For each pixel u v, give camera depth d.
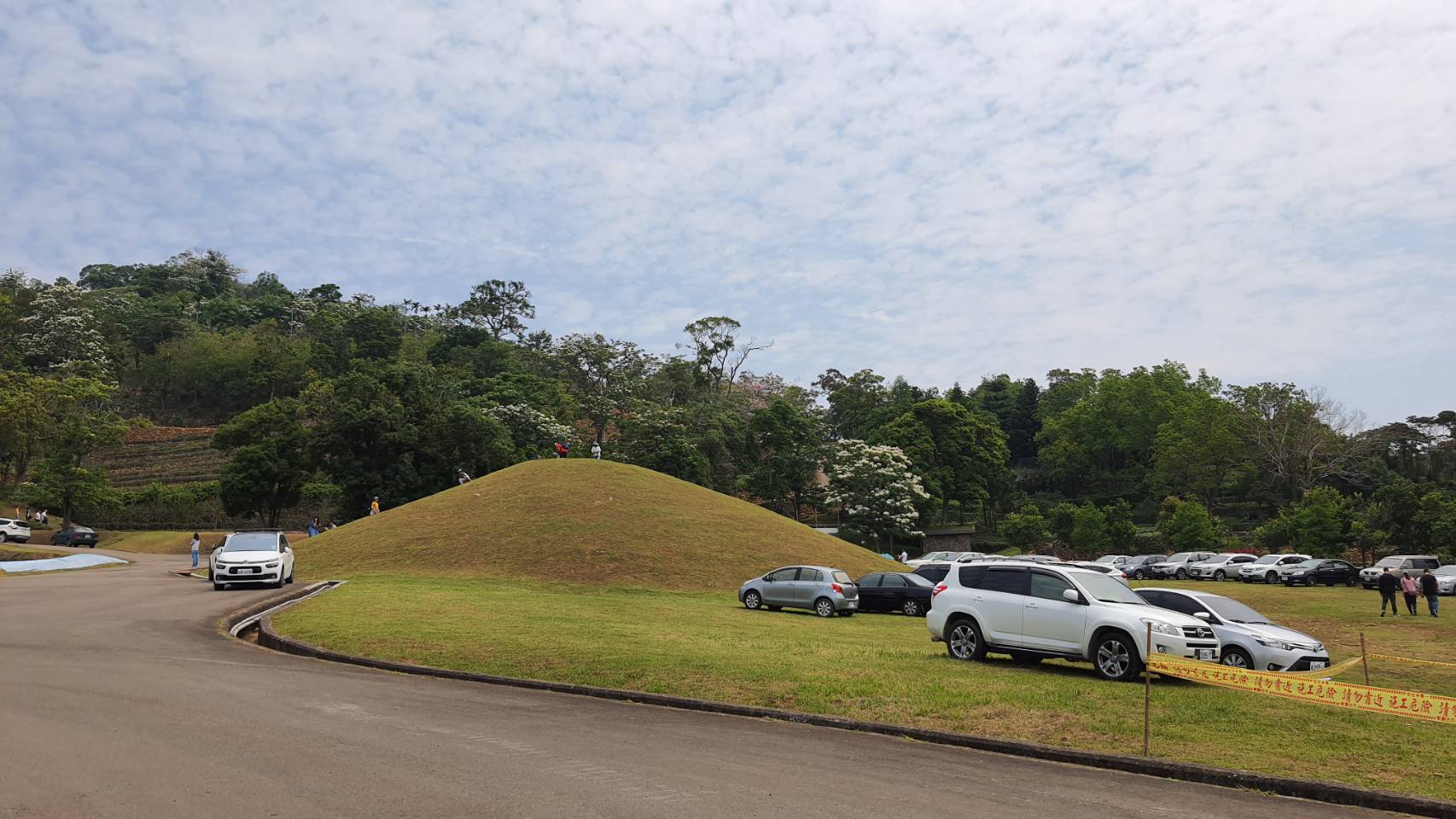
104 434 70.00
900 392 142.50
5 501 76.69
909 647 19.00
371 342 118.25
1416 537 62.88
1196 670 11.80
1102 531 79.00
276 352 114.56
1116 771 9.34
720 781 8.20
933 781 8.54
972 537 96.56
